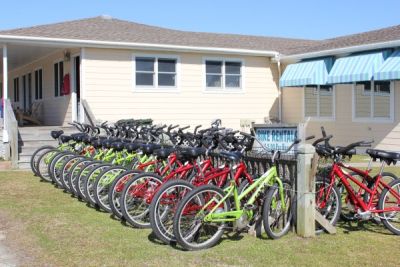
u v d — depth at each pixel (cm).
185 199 539
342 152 621
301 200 602
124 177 677
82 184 810
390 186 627
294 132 623
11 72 2527
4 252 553
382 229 649
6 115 1370
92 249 557
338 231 633
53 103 1842
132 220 643
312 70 1673
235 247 563
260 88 1867
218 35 2102
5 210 762
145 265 504
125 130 985
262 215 598
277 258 525
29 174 1120
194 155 643
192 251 548
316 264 507
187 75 1719
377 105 1525
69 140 1021
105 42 1545
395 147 1459
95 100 1570
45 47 1589
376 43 1444
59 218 704
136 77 1634
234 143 681
